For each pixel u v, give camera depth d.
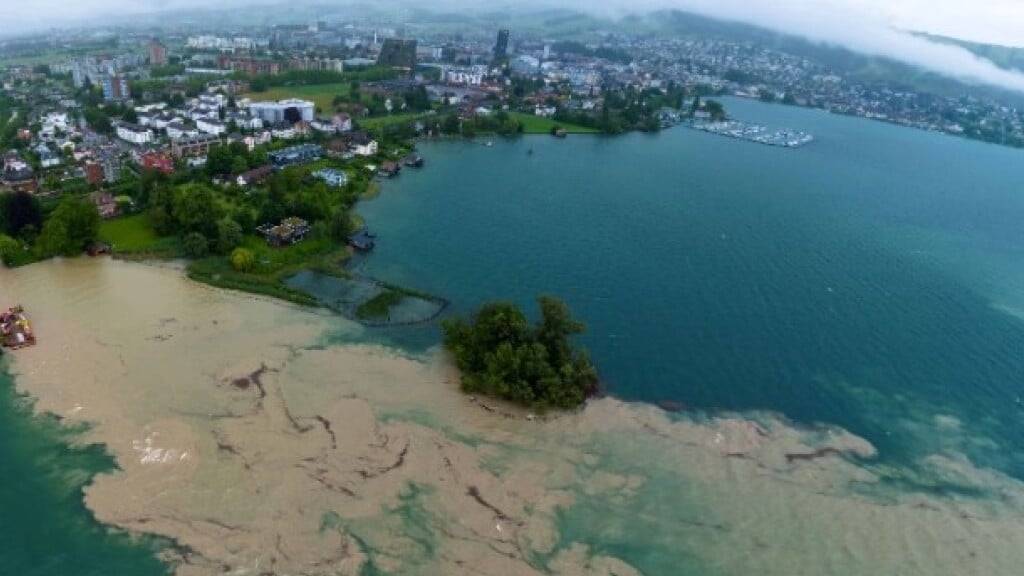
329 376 126.56
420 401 120.81
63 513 93.12
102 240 177.38
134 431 108.69
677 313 161.12
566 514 97.94
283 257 174.88
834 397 131.12
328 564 87.50
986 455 117.00
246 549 88.81
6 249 162.00
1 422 109.19
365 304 155.00
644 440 114.44
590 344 144.50
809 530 97.75
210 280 160.12
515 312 127.75
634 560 91.19
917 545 96.19
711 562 91.62
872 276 192.38
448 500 98.88
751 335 152.88
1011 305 178.62
